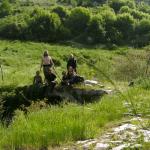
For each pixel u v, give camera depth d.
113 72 25.30
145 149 8.25
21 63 52.12
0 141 9.56
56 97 20.88
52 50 69.94
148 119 10.44
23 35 82.88
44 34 83.81
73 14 86.56
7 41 79.00
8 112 19.52
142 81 17.83
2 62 50.66
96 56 64.94
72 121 10.23
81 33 84.88
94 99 19.53
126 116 11.51
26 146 9.36
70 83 20.89
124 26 84.75
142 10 106.81
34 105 14.30
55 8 90.38
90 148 8.78
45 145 9.34
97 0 113.75
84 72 30.56
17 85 22.84
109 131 10.03
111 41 82.25
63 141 9.48
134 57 23.61
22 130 9.84
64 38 84.38
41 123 10.60
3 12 97.81
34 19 84.38
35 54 63.34
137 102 12.88
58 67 51.78
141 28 83.50
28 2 111.38
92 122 10.68
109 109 12.49
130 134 9.37
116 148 8.52
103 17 85.75
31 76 30.44
